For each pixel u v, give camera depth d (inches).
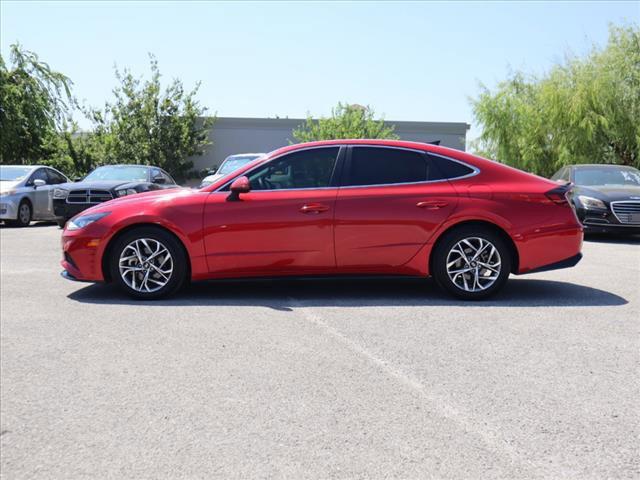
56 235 503.5
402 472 102.0
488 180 234.2
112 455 108.6
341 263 231.9
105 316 208.2
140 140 1114.7
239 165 606.2
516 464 104.6
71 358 161.8
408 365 155.3
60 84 1071.6
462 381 143.7
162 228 233.5
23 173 647.8
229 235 230.4
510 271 234.4
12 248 405.1
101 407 129.3
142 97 1133.7
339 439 113.9
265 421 122.0
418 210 229.3
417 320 201.3
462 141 1194.6
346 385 141.3
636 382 142.9
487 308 219.5
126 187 513.3
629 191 454.0
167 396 135.0
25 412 127.2
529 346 171.5
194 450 110.1
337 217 229.1
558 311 214.7
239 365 155.5
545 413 125.3
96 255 234.7
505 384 141.8
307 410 127.1
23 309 219.5
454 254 232.7
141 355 164.1
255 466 104.2
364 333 185.2
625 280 281.1
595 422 121.1
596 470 102.6
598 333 185.3
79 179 562.9
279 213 229.8
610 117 837.2
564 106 858.1
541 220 230.1
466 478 100.1
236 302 230.5
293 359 160.1
